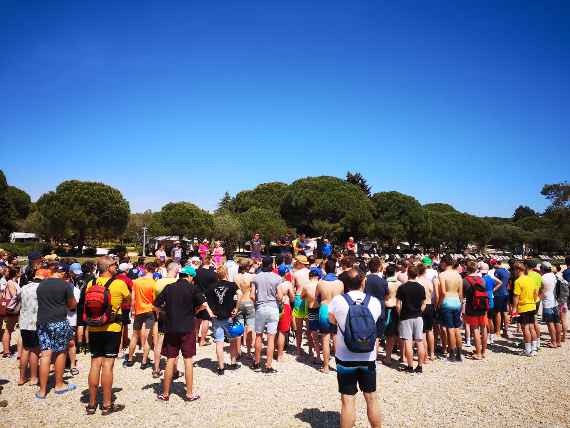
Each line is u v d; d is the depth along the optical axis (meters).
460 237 82.75
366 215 54.84
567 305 10.86
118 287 6.05
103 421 5.46
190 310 6.24
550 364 8.48
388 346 8.48
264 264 7.97
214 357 8.94
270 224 55.12
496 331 11.16
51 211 49.22
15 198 70.19
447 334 8.73
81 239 51.41
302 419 5.60
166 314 6.21
